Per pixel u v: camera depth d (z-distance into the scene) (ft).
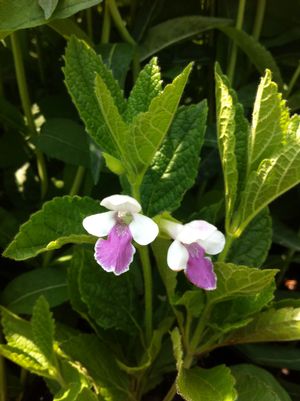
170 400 0.70
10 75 0.96
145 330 0.71
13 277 0.89
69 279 0.67
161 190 0.63
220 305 0.65
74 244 0.80
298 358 0.79
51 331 0.67
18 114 0.83
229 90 0.59
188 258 0.53
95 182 0.69
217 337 0.65
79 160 0.77
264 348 0.81
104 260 0.51
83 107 0.59
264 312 0.64
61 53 0.94
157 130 0.52
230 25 0.84
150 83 0.57
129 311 0.69
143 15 0.81
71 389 0.61
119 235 0.52
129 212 0.53
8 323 0.70
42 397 0.87
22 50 0.91
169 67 0.89
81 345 0.67
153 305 0.78
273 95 0.51
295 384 0.84
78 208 0.58
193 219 0.68
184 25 0.79
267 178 0.54
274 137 0.55
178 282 0.68
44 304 0.67
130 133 0.52
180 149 0.63
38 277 0.76
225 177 0.56
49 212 0.57
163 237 0.55
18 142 0.89
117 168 0.57
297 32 0.87
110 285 0.67
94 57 0.59
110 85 0.59
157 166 0.63
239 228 0.59
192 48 0.89
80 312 0.68
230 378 0.59
